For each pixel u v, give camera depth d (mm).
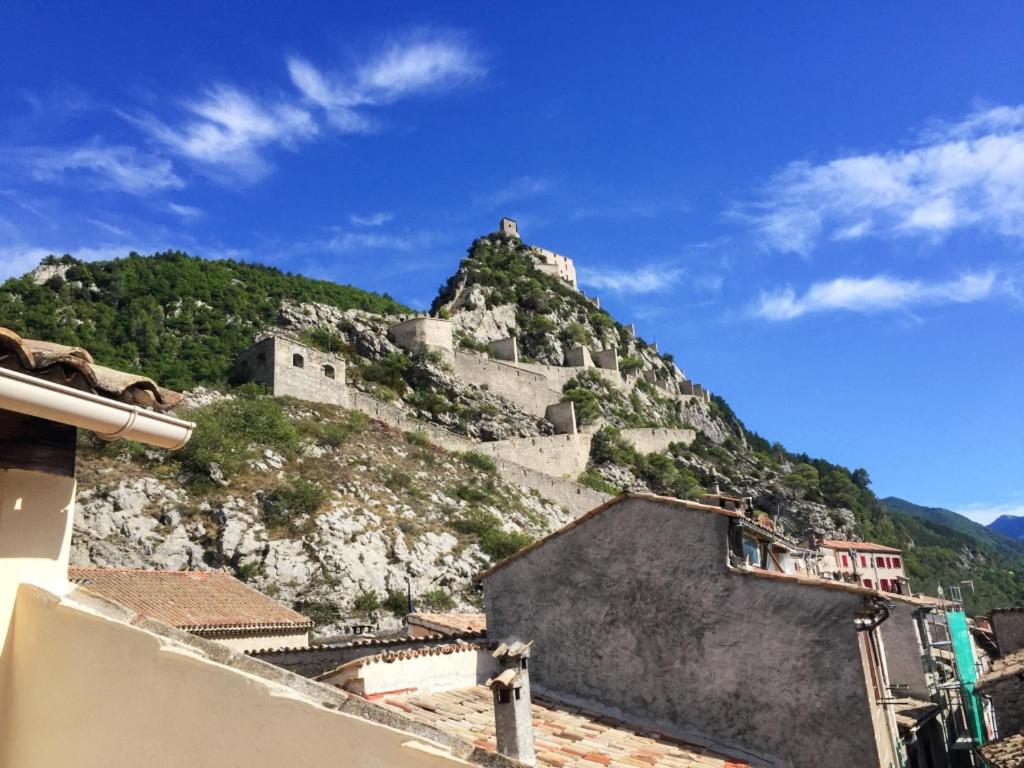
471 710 14344
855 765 14109
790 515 103875
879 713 16078
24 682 4742
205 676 4449
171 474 49812
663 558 16969
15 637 4820
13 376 4590
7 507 4848
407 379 94000
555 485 78375
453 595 48719
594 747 13867
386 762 4094
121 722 4535
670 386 157875
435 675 15742
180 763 4355
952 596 42375
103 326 88438
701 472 110062
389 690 14711
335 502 53000
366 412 76750
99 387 5223
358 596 44594
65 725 4629
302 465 57406
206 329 95250
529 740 11641
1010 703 22875
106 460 49188
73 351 5457
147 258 115688
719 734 15344
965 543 146875
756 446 172500
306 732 4223
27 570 4918
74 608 4773
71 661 4699
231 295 107875
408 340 100375
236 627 26031
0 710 4723
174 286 106312
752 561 18844
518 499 71562
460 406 91875
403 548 50344
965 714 30891
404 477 62281
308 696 4543
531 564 18469
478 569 51938
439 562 50906
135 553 42094
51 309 88312
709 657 15898
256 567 43938
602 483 89750
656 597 16812
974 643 38438
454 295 142500
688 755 14305
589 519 18047
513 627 18219
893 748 17141
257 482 52094
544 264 169750
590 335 147375
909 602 28016
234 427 58312
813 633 15078
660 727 15922
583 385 123312
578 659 17250
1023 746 19547
